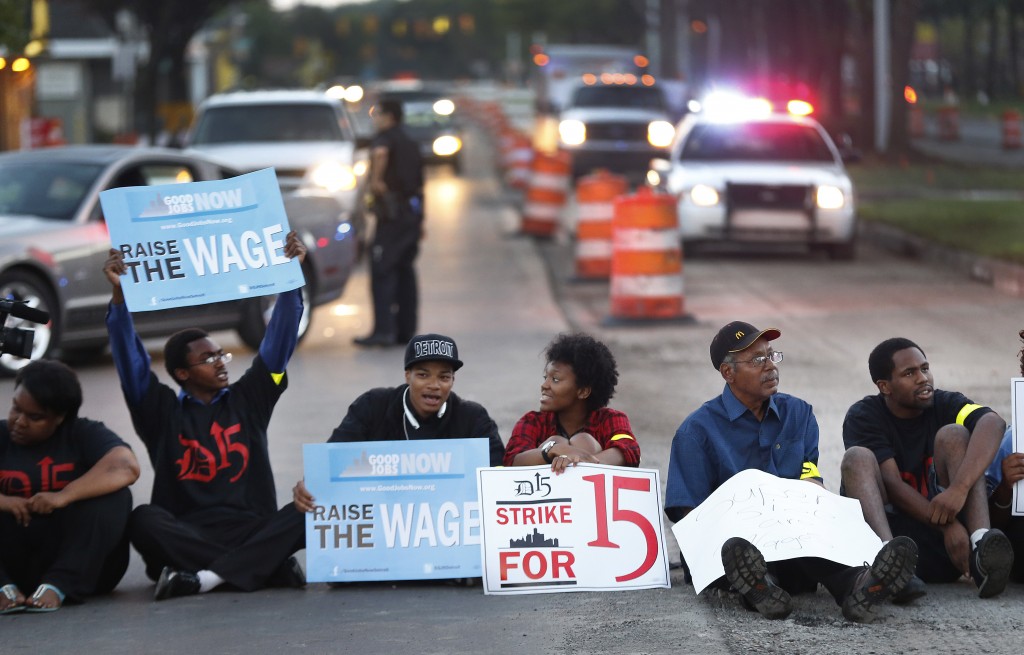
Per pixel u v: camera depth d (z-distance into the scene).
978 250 60.28
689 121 69.94
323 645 18.52
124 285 21.86
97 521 21.05
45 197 43.25
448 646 18.28
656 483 21.23
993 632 18.19
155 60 146.38
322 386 38.53
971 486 20.23
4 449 21.41
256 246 22.28
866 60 119.06
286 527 21.58
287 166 67.12
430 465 21.50
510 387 37.41
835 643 17.80
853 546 19.33
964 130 175.12
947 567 20.83
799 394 35.44
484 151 176.00
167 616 20.22
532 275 62.03
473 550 21.38
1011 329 44.88
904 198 89.88
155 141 144.25
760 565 18.50
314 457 21.47
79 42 170.62
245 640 18.86
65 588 20.81
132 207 21.98
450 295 56.31
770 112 71.75
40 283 40.75
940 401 21.34
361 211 69.56
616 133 108.81
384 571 21.33
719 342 21.00
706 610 19.48
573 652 17.78
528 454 21.80
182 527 21.56
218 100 72.25
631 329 46.91
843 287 55.84
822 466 28.44
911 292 54.00
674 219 47.56
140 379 22.19
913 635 18.11
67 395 21.06
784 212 63.56
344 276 47.94
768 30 155.75
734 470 20.97
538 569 20.98
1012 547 20.02
